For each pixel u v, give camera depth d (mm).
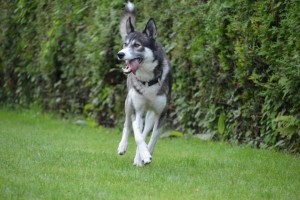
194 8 10594
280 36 9109
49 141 10578
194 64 10914
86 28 13414
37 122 13883
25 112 15758
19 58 16203
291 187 6938
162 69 8367
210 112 10750
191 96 11305
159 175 7430
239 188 6809
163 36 11539
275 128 9656
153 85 8242
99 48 12727
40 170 7418
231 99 10375
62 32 14031
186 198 6277
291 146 9531
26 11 14742
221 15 10094
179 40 11062
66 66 14320
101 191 6410
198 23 10656
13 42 16250
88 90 13945
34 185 6492
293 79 8828
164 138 11500
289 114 9438
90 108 13531
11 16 16109
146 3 11805
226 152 9641
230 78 10328
